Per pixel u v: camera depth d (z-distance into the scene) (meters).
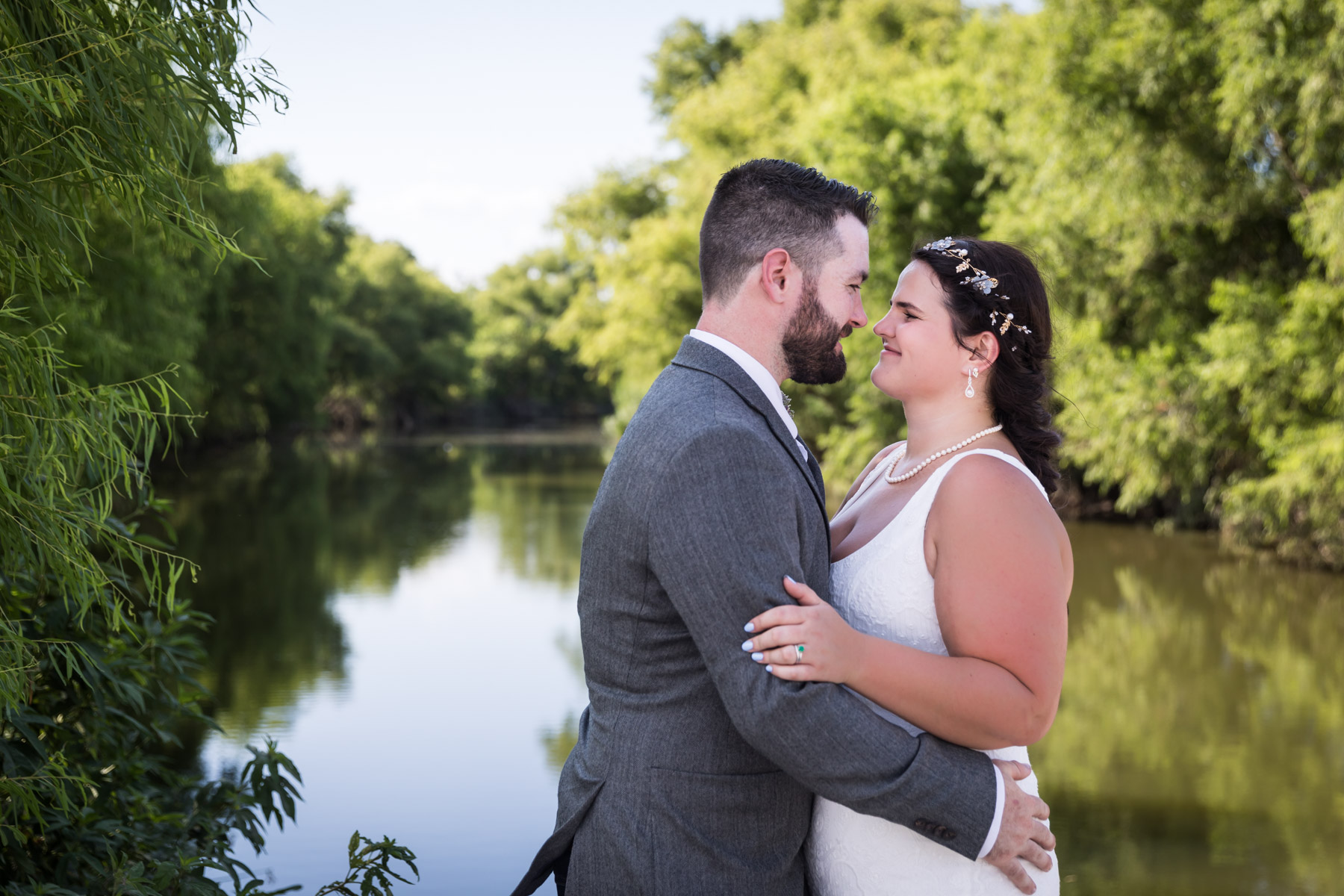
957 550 1.53
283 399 28.56
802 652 1.41
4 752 2.04
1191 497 14.10
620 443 1.59
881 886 1.57
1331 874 4.05
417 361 52.69
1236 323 10.61
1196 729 5.97
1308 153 9.59
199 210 1.87
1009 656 1.49
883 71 21.62
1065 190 11.83
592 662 1.61
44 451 1.75
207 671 7.02
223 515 16.09
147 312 10.23
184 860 2.40
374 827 4.50
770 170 1.63
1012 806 1.52
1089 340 12.18
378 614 9.08
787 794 1.58
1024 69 12.64
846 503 1.91
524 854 4.23
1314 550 11.11
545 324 67.31
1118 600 9.73
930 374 1.68
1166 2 10.19
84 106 1.73
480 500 19.34
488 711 6.25
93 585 1.88
